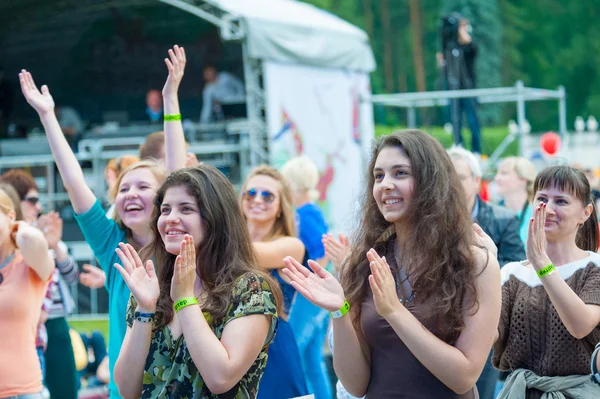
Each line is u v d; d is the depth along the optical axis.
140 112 18.75
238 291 3.91
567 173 4.69
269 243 6.22
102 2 17.25
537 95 15.05
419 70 46.09
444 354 3.71
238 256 4.03
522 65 54.22
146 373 3.93
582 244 5.01
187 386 3.83
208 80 17.31
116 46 18.28
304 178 7.62
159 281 4.15
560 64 54.56
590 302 4.50
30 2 16.86
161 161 6.95
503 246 6.30
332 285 3.89
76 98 18.58
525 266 4.74
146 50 18.33
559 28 54.91
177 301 3.81
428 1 49.56
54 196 15.03
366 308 4.03
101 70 18.44
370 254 3.72
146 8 17.62
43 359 7.23
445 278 3.84
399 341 3.89
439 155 3.97
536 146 23.48
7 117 17.95
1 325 5.52
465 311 3.82
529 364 4.61
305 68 13.99
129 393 3.96
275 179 6.63
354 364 3.96
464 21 14.00
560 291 4.36
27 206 8.00
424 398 3.83
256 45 12.98
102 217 5.30
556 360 4.50
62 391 7.56
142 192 5.18
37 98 5.47
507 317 4.69
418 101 16.22
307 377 6.83
